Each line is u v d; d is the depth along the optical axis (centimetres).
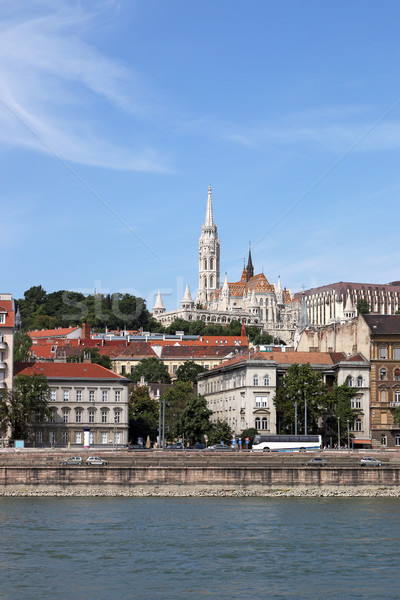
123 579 9556
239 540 11581
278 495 16438
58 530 12256
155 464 17162
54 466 16675
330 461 18300
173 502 15425
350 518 13425
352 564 10206
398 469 16675
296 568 10025
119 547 11106
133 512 13988
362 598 8844
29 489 16288
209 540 11575
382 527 12556
